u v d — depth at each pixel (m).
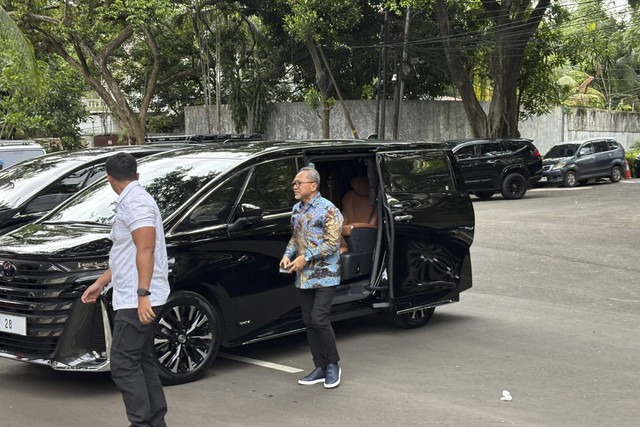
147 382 4.84
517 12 32.19
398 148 7.90
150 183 6.80
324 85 34.00
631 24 39.19
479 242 14.96
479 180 24.14
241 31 39.81
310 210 6.09
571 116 40.03
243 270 6.55
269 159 6.95
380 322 8.55
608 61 52.06
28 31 31.27
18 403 5.75
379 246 7.55
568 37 34.44
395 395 5.92
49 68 36.03
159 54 33.97
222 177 6.62
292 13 35.09
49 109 37.12
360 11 34.84
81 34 30.81
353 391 6.03
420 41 33.06
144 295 4.55
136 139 33.09
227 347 6.69
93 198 7.09
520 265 12.44
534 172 25.00
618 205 21.31
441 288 8.09
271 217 6.77
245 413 5.50
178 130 48.09
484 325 8.38
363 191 8.17
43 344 5.78
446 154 8.39
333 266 6.09
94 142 48.00
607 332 8.03
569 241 14.84
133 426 4.69
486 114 36.75
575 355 7.10
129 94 47.59
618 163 31.36
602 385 6.16
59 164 10.23
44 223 6.82
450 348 7.38
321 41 35.62
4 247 6.10
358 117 37.03
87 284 5.76
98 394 5.98
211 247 6.35
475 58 37.38
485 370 6.61
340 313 7.36
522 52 32.47
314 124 37.00
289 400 5.81
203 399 5.82
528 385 6.17
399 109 35.19
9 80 27.66
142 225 4.57
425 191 8.02
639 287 10.58
